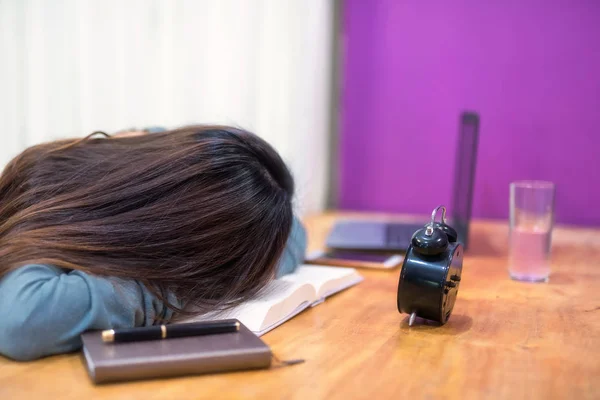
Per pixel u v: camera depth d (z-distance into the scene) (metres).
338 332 0.77
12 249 0.70
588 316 0.86
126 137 0.89
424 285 0.76
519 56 1.73
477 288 1.02
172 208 0.75
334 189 2.00
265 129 1.75
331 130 1.99
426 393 0.59
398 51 1.86
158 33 1.50
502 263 1.23
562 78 1.69
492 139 1.78
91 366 0.59
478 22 1.76
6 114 1.21
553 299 0.95
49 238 0.71
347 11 1.92
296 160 1.83
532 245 1.07
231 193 0.77
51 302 0.64
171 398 0.56
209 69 1.61
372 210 1.95
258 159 0.86
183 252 0.75
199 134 0.83
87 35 1.35
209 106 1.62
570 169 1.71
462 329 0.79
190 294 0.75
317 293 0.90
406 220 1.71
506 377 0.63
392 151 1.90
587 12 1.65
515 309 0.89
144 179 0.77
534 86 1.72
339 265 1.17
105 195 0.75
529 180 1.75
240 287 0.77
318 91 1.89
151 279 0.73
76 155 0.84
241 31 1.67
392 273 1.12
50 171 0.81
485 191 1.80
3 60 1.19
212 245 0.76
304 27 1.83
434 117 1.84
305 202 1.84
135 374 0.60
